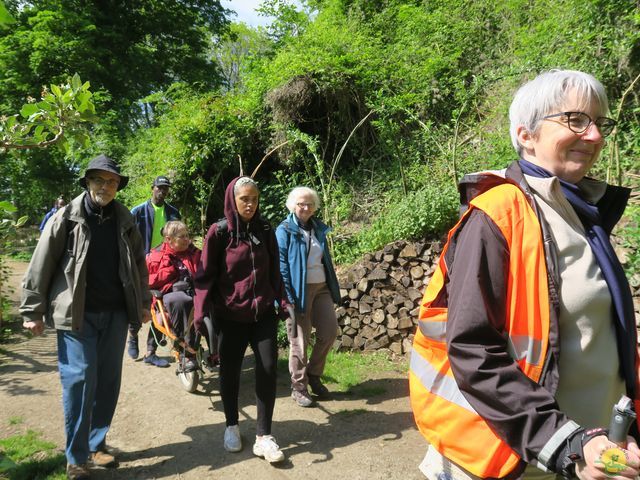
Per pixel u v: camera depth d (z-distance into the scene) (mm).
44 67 13375
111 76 14305
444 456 1396
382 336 5164
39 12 13281
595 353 1292
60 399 4371
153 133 10305
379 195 7176
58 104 2432
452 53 8125
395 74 7727
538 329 1231
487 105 7391
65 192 16219
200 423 3848
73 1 14328
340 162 8070
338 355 5176
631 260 3652
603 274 1323
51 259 2963
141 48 15617
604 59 5430
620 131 4930
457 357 1206
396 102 6727
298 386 4137
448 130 7312
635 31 5074
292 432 3658
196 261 4664
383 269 5133
